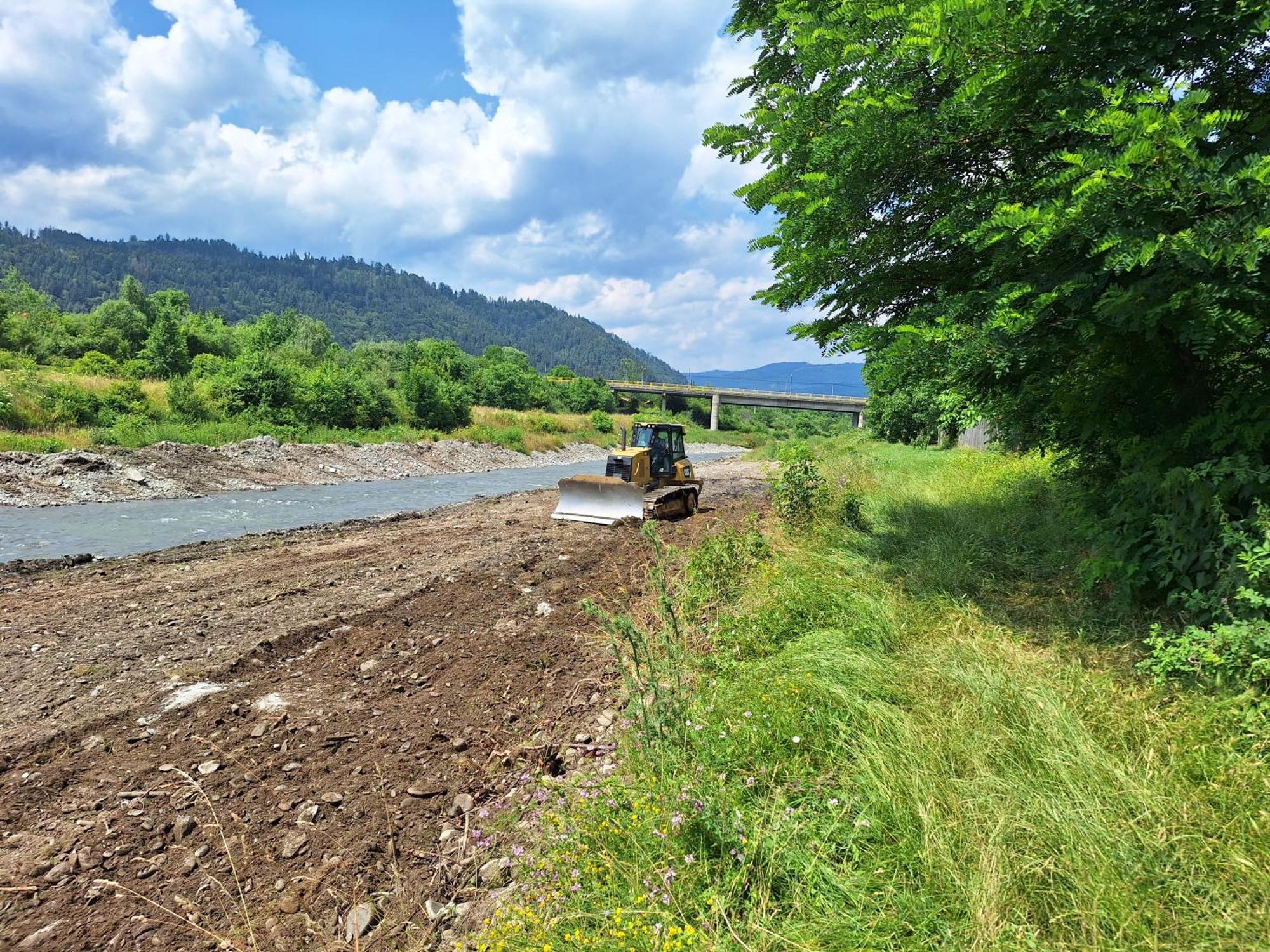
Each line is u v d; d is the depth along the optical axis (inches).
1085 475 231.0
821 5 230.2
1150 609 183.5
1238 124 161.9
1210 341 143.5
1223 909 86.0
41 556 393.1
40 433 745.0
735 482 888.3
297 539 437.1
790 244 252.8
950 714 138.7
